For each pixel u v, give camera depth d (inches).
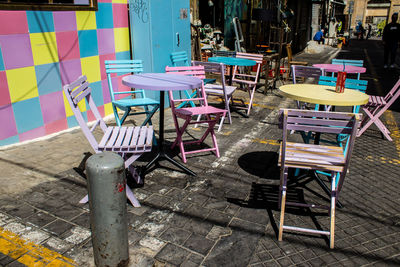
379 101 208.7
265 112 261.0
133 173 136.3
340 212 124.9
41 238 102.9
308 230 106.5
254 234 109.3
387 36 523.8
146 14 229.6
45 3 182.1
